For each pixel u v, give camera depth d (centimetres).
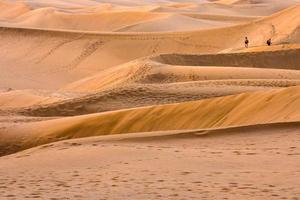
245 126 4350
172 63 12125
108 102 7700
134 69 11069
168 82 9888
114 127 5756
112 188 2886
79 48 18600
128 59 18050
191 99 7506
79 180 3144
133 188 2856
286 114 4931
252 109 5347
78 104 7762
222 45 18638
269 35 17838
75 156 3869
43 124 6203
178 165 3378
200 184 2875
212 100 5778
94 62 17788
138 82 9994
